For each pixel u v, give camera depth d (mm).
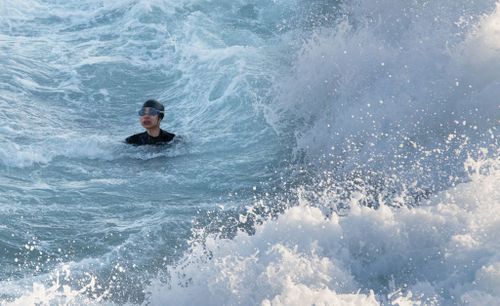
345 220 22062
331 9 55031
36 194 30906
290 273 20156
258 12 56438
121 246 26609
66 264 25406
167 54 50438
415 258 20312
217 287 20734
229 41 51312
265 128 37656
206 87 43781
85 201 30453
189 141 36969
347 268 20531
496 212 20953
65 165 34312
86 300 22656
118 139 38250
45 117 40750
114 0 60031
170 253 26047
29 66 48062
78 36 54781
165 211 29438
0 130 37719
